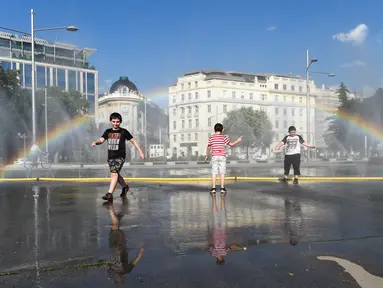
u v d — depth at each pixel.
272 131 59.72
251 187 7.67
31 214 4.53
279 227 3.78
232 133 57.12
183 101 84.88
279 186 7.85
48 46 80.44
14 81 34.84
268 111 64.94
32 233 3.52
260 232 3.56
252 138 56.72
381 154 37.47
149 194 6.54
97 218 4.28
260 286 2.24
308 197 6.04
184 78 85.00
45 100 42.94
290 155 8.73
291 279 2.34
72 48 83.62
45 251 2.92
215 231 3.60
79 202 5.54
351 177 9.95
